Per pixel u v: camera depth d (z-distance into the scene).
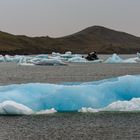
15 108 19.38
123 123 17.61
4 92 21.33
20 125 17.33
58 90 20.95
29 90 21.22
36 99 20.50
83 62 108.12
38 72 60.22
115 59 108.00
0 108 19.48
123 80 21.78
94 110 20.14
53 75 52.66
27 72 60.50
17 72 60.72
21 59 97.69
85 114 19.55
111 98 20.88
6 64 101.06
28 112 19.55
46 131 16.30
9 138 15.25
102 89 21.28
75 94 20.72
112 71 64.56
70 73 57.31
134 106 20.12
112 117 18.81
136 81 21.69
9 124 17.55
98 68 75.12
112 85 21.56
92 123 17.69
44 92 20.95
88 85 21.80
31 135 15.64
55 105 20.30
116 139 14.95
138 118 18.59
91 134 15.73
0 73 58.38
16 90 21.42
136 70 68.50
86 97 20.69
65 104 20.33
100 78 47.72
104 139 14.96
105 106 20.47
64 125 17.23
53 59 89.31
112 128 16.67
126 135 15.52
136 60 108.75
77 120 18.25
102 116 19.08
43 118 18.70
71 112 20.05
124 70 68.31
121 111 20.08
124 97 21.11
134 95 21.11
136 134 15.69
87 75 53.16
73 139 14.98
